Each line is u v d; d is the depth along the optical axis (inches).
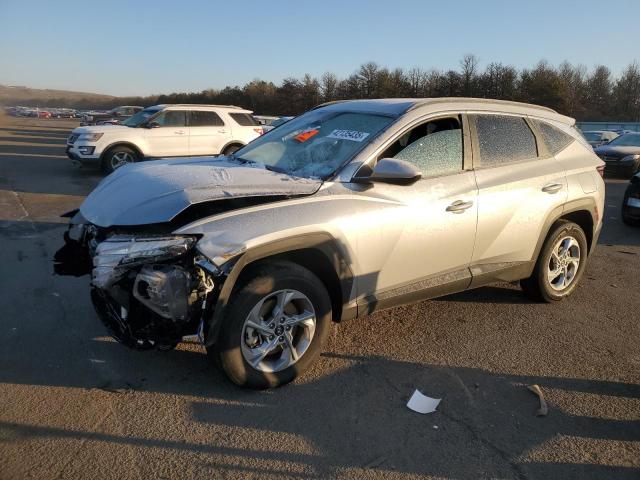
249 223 123.5
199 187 129.4
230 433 116.9
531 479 107.6
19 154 771.4
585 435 122.9
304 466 107.7
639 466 113.1
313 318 136.2
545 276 192.5
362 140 149.8
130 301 122.5
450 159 160.9
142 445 111.6
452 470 109.0
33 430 114.7
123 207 128.9
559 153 193.2
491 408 132.0
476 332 174.2
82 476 101.8
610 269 255.1
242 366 127.5
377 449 114.1
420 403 131.6
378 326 175.3
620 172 663.8
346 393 135.1
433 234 152.2
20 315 173.2
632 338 174.9
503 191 168.6
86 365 142.8
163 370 141.6
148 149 553.3
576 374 150.6
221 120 586.9
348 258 137.3
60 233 289.7
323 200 135.3
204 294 122.0
